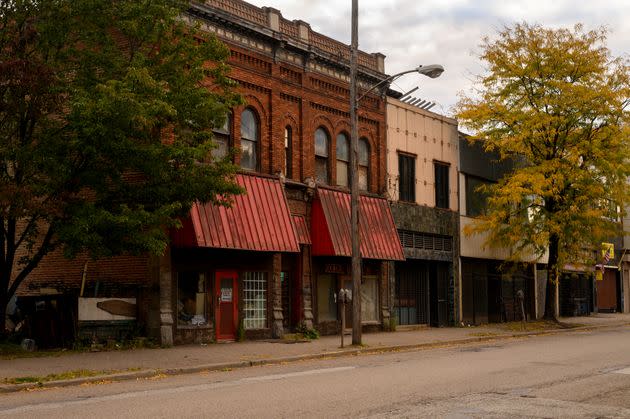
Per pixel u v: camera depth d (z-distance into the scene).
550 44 31.61
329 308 26.42
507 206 32.16
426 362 16.86
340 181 27.39
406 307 30.33
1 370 14.38
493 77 32.28
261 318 23.56
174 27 18.97
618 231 32.84
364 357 18.98
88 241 16.73
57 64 18.34
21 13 17.97
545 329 30.89
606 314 47.06
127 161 17.23
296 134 25.45
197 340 21.33
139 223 16.67
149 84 16.52
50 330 20.42
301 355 18.41
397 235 28.41
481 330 29.69
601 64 31.55
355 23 21.94
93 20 18.39
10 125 18.02
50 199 17.08
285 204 23.78
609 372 14.33
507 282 36.91
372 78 29.11
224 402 10.54
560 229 30.84
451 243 32.62
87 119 16.19
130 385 13.02
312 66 26.36
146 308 20.34
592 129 31.78
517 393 11.52
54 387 12.79
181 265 21.19
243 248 21.55
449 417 9.39
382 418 9.26
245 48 23.72
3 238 19.03
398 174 30.08
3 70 16.36
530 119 31.17
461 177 33.88
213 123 19.08
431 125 32.31
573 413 9.83
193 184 17.95
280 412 9.66
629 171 31.28
